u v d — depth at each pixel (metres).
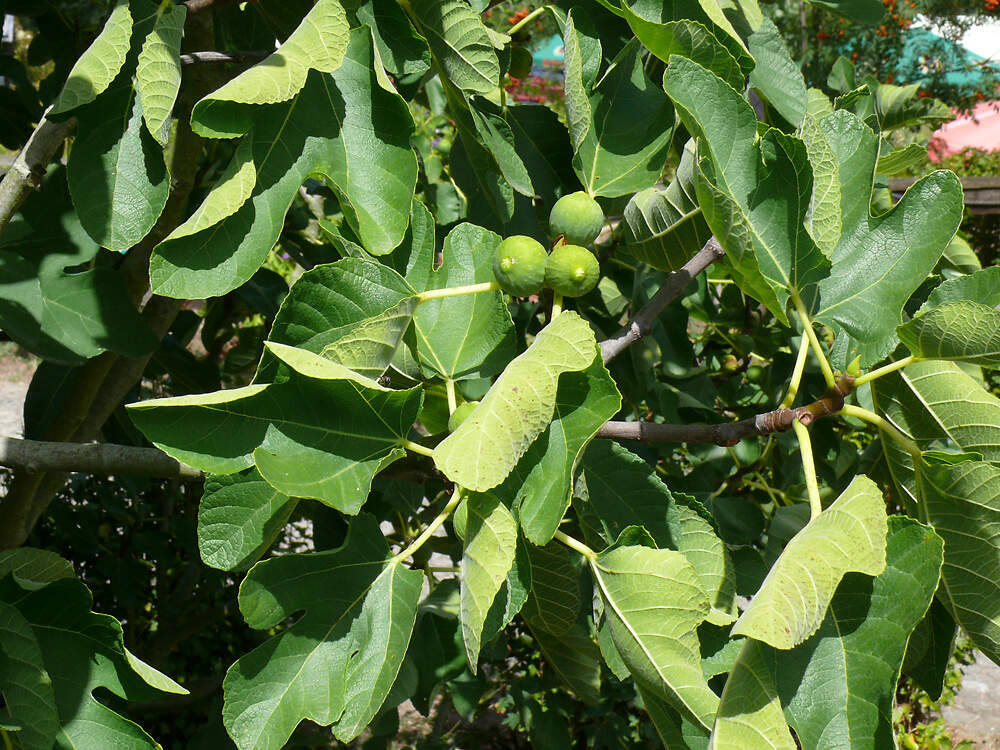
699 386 2.09
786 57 1.35
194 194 1.69
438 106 2.12
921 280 1.20
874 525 1.04
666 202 1.28
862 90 1.34
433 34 1.23
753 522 1.77
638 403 1.79
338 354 1.13
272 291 1.95
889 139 2.04
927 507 1.19
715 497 1.84
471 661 1.08
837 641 1.08
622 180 1.27
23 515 1.56
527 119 1.42
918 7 8.94
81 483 2.76
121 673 1.16
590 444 1.26
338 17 1.13
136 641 2.91
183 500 2.88
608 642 1.20
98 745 1.15
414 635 1.60
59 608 1.15
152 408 1.06
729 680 1.03
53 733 1.12
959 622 1.21
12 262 1.27
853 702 1.07
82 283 1.29
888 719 1.06
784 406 1.19
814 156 1.19
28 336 1.25
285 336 1.15
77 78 1.09
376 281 1.16
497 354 1.26
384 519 1.80
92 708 1.15
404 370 1.25
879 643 1.07
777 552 1.50
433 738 2.60
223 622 2.96
